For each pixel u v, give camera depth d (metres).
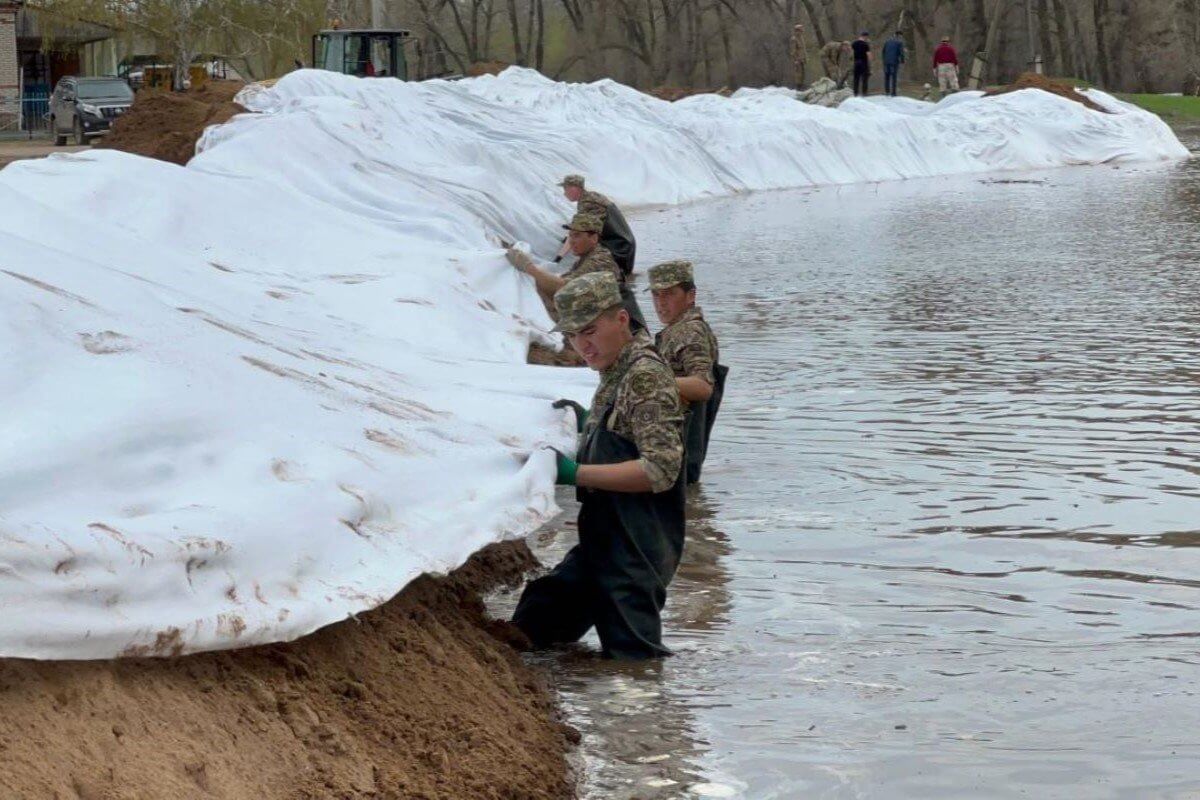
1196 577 7.09
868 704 5.65
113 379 5.05
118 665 4.05
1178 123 61.41
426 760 4.62
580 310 6.04
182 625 4.11
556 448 6.62
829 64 55.25
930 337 14.24
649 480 6.00
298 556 4.73
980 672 5.95
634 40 80.75
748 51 80.94
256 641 4.33
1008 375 12.20
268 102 21.98
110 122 40.88
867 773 5.06
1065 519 8.08
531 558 7.61
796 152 39.22
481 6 85.94
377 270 11.90
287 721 4.36
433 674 5.21
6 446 4.46
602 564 6.20
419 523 5.43
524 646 6.33
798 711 5.60
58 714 3.74
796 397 11.48
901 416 10.70
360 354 8.05
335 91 21.98
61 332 5.18
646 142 34.78
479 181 18.94
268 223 11.99
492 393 7.75
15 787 3.40
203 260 10.82
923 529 7.94
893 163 41.91
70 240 7.91
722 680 5.93
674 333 8.53
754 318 15.75
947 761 5.14
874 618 6.61
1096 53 86.00
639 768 5.12
